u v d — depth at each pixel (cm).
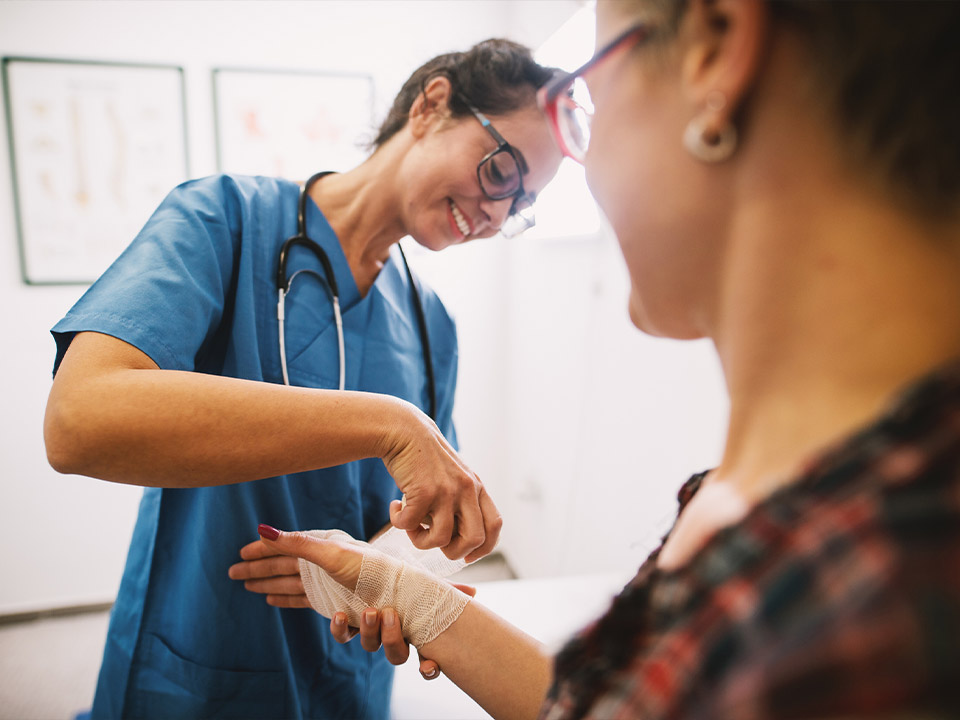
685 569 26
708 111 27
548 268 230
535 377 250
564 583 134
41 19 229
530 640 64
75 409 56
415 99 93
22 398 241
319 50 256
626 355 168
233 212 88
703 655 21
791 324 27
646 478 158
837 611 18
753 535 22
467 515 68
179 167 248
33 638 233
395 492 101
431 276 284
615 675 28
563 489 221
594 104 34
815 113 25
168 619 87
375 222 96
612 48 31
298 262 91
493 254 289
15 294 238
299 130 257
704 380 130
